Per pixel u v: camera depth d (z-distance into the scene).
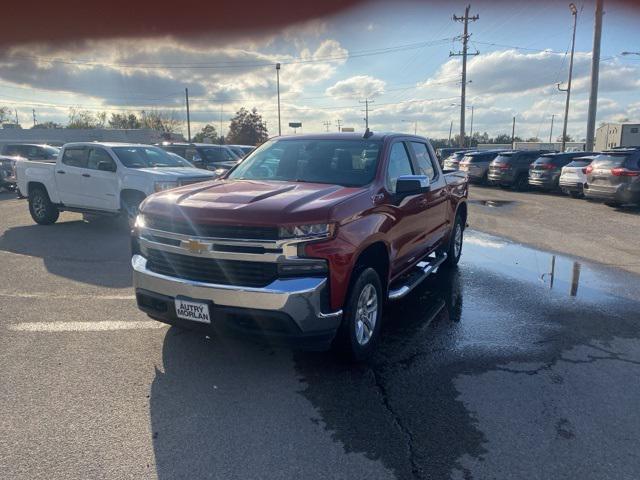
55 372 3.95
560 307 5.73
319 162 4.96
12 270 7.08
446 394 3.68
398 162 5.21
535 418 3.36
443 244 7.00
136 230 4.19
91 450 2.96
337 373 4.00
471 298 6.06
